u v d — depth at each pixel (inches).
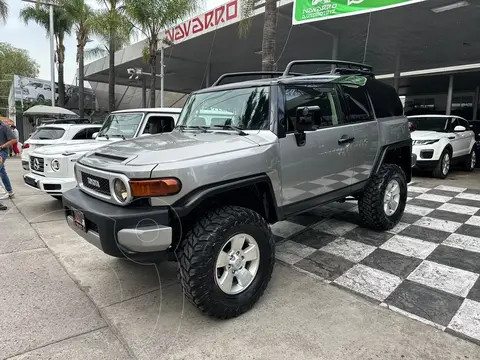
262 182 120.0
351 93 165.2
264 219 126.0
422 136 350.0
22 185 332.2
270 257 119.6
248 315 112.6
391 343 97.9
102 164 111.8
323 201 147.4
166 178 98.0
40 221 214.8
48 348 96.9
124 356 94.0
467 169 412.2
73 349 96.7
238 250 112.4
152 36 534.0
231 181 109.4
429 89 922.1
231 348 96.8
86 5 730.8
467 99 900.6
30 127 914.1
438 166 345.7
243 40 553.6
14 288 130.3
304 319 110.0
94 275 141.4
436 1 356.2
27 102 928.9
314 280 135.2
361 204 177.0
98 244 106.0
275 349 96.1
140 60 726.5
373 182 174.2
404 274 137.9
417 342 98.1
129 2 500.4
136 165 101.1
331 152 145.5
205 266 102.7
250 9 381.7
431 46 540.7
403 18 412.2
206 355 94.2
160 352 95.6
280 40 545.3
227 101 143.0
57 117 722.2
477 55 597.6
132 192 98.9
